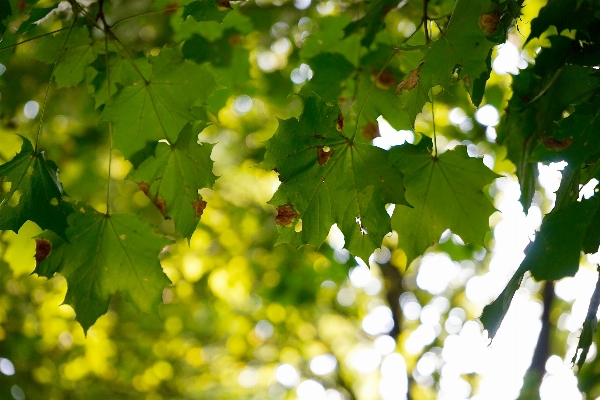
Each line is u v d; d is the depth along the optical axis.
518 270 1.81
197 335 8.27
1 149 4.18
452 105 4.66
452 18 1.71
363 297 9.75
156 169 2.12
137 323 7.34
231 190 7.23
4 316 6.13
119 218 2.09
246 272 6.94
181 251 6.98
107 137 5.44
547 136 2.05
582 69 2.05
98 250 2.11
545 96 2.12
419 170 2.03
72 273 2.10
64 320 6.73
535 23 2.05
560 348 7.16
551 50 2.12
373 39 2.51
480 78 1.82
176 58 2.09
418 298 9.10
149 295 2.17
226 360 8.91
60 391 6.86
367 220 1.88
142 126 2.11
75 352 7.08
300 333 9.52
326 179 1.84
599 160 1.87
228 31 3.03
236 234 7.07
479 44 1.69
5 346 6.29
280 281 6.69
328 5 3.39
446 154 2.01
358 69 2.62
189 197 2.10
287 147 1.80
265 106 5.98
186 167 2.10
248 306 8.51
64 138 5.44
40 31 3.27
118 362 7.56
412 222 2.10
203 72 2.10
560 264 1.75
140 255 2.13
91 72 2.46
